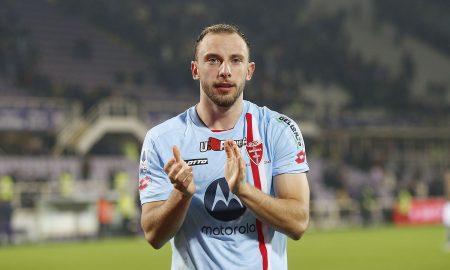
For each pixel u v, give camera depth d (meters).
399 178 57.56
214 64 6.28
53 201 37.97
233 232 6.45
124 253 30.89
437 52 76.81
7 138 46.47
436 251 30.92
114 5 65.50
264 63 63.94
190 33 66.56
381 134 59.03
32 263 26.91
